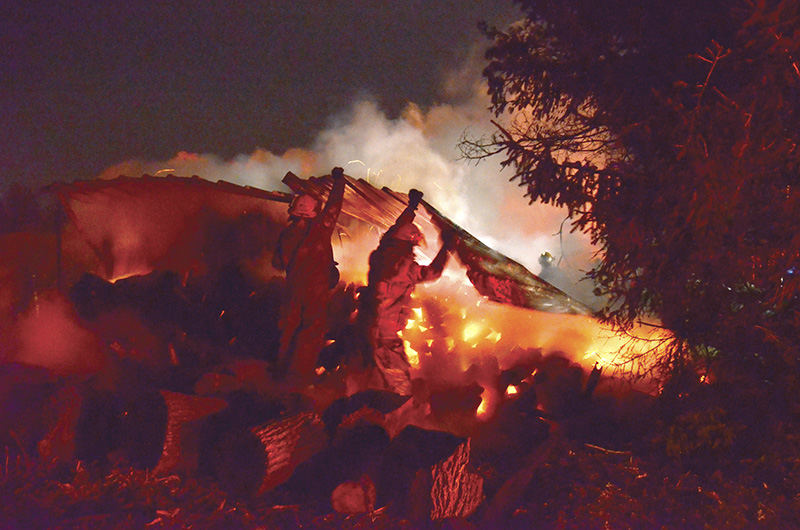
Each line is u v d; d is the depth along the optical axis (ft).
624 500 21.22
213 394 22.00
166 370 24.91
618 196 23.43
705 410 24.21
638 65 23.20
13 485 18.30
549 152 24.32
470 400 25.35
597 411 27.99
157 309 27.91
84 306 27.63
